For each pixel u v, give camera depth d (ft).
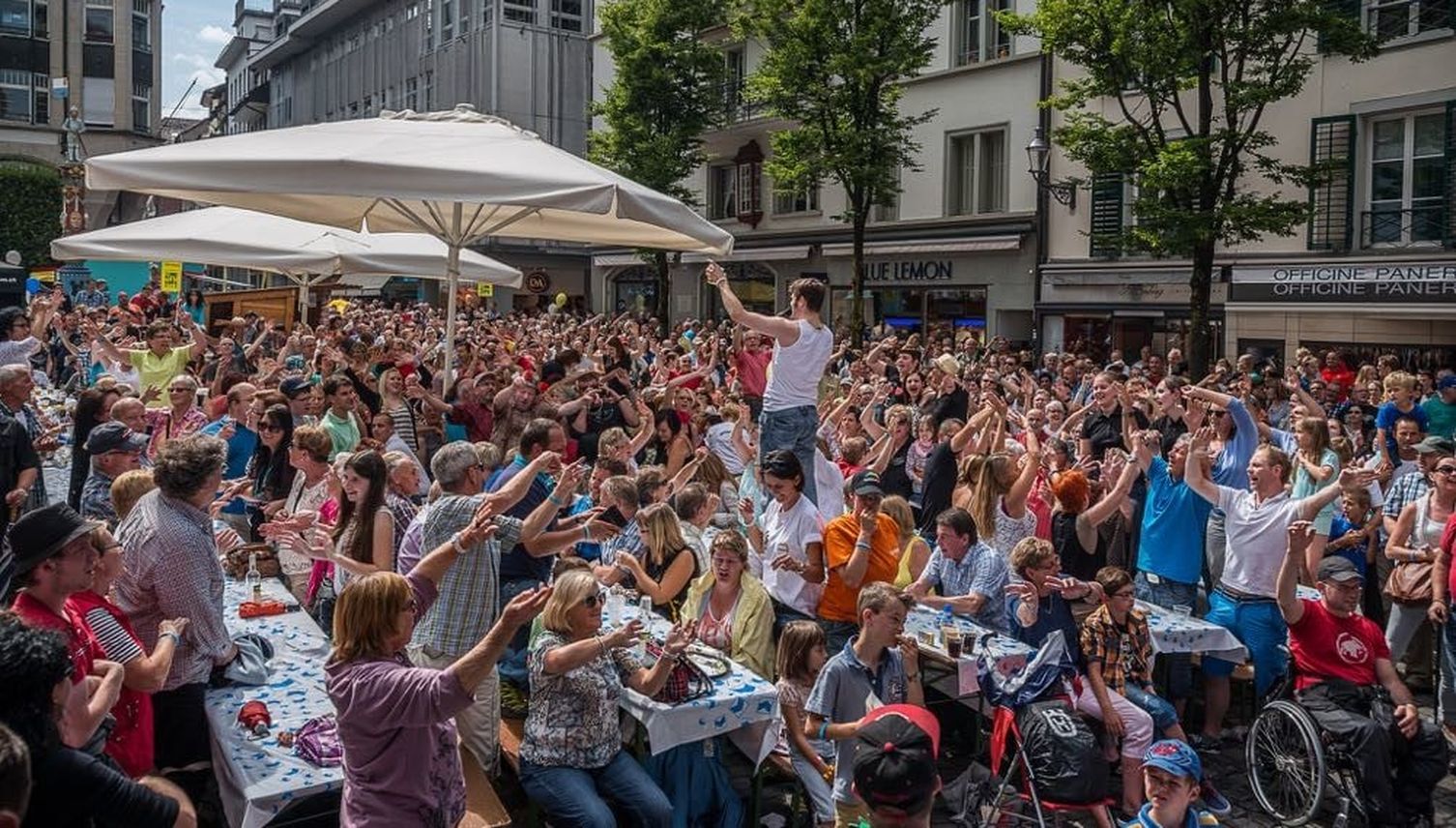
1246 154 73.36
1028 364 74.33
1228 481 28.94
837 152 84.28
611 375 39.93
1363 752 19.72
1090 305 82.89
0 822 8.62
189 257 42.27
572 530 20.53
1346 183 69.62
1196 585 26.84
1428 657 29.12
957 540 24.04
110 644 14.48
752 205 113.09
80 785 10.89
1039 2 66.74
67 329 58.65
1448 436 40.81
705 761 19.03
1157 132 65.10
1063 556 25.85
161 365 40.52
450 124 28.84
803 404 24.02
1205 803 21.13
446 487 20.43
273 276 102.83
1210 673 24.21
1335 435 33.32
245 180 24.00
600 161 107.76
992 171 91.71
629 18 106.32
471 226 33.86
